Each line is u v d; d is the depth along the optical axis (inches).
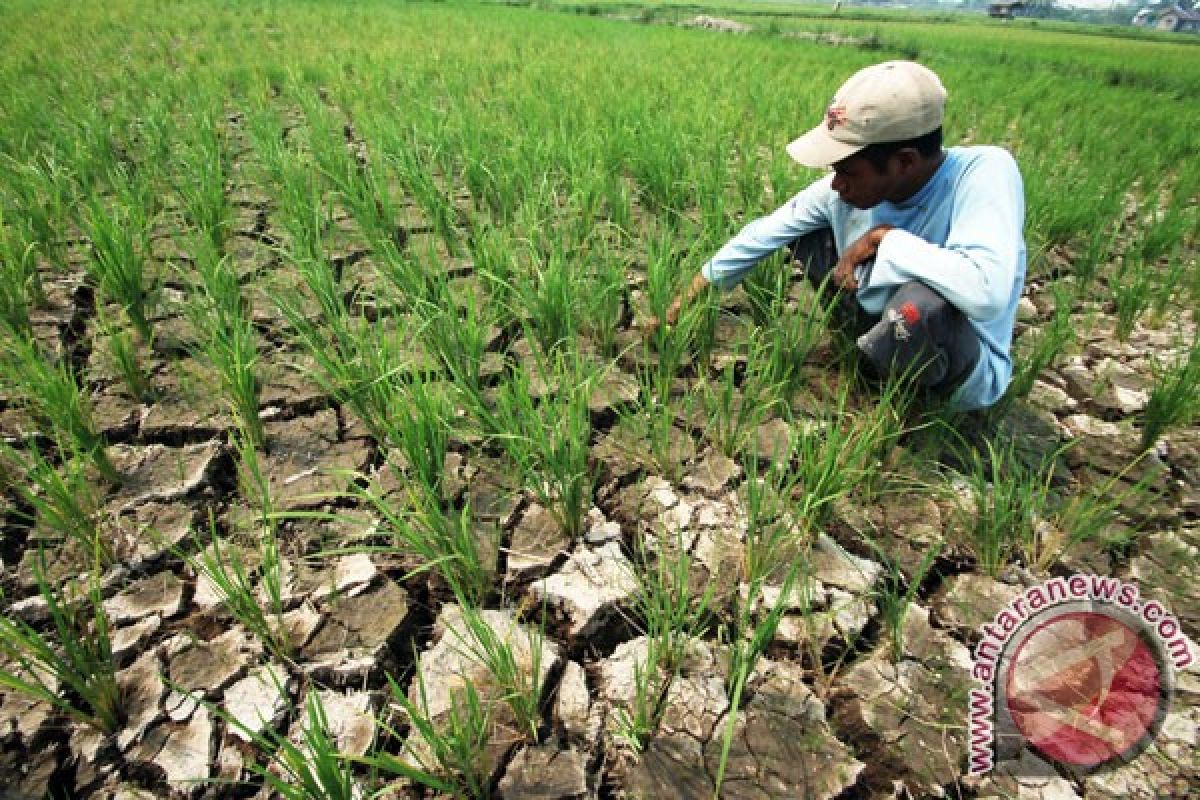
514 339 96.0
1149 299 107.9
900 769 49.9
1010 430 82.3
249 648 56.2
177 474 71.6
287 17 430.6
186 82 220.4
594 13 769.6
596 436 80.4
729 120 183.9
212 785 47.7
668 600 53.6
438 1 699.4
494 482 73.0
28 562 61.8
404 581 62.8
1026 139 210.4
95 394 82.0
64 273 105.3
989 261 64.1
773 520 67.9
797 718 52.5
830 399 83.8
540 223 110.4
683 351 87.2
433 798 47.7
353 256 115.0
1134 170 177.2
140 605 59.2
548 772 49.1
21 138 149.6
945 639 58.4
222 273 95.0
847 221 80.1
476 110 182.5
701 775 49.2
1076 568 64.6
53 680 52.7
